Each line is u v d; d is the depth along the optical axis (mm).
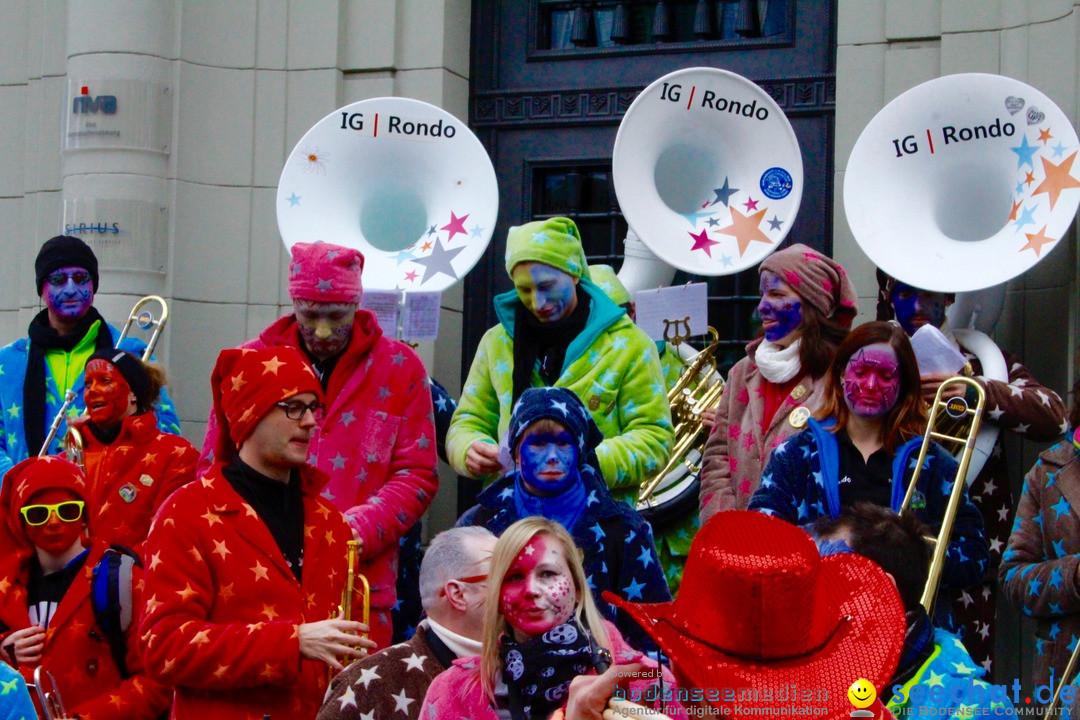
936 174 6625
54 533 5320
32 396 6691
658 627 3047
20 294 8391
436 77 8109
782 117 6895
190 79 8164
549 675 3639
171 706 5156
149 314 6961
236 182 8172
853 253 7492
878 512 3855
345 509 5828
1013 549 5648
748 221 6887
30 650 5195
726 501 6180
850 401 5332
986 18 7305
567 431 5059
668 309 6945
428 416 6074
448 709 3672
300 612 4688
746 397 6281
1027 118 6465
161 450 6102
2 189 8453
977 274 6367
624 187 6906
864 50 7551
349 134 7039
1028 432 6324
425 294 6805
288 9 8227
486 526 5078
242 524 4668
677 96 6930
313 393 4773
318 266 5859
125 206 7965
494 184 6969
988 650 6312
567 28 8367
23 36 8477
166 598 4555
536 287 6059
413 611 6551
